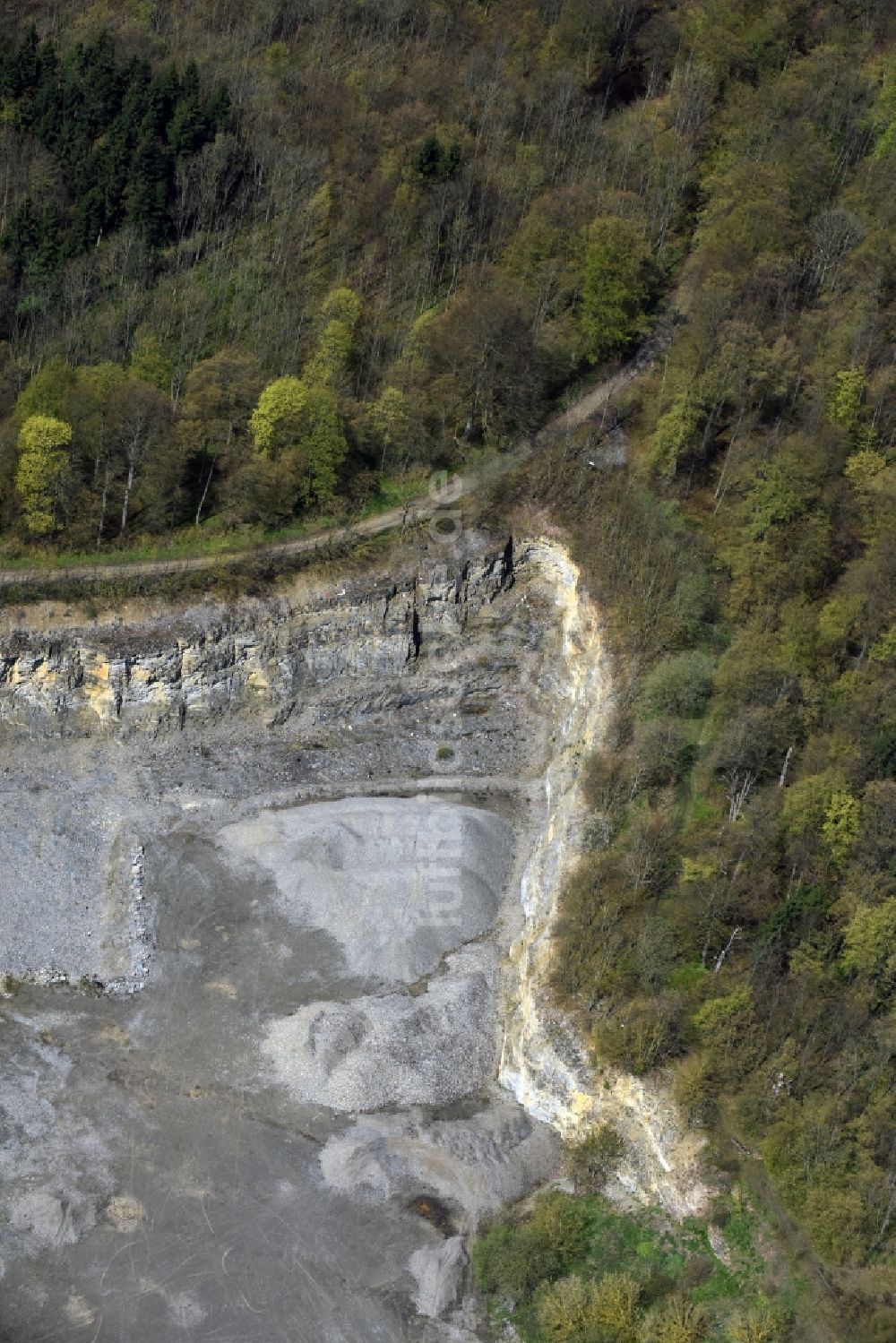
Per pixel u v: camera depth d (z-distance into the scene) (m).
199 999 127.38
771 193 171.88
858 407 153.12
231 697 154.12
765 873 119.62
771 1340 98.00
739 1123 108.50
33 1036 122.94
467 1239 110.62
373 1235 110.31
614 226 168.00
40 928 131.88
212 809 145.75
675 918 119.44
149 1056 122.25
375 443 163.12
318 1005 126.94
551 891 130.88
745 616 143.00
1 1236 107.62
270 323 171.12
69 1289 105.00
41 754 148.62
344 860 138.38
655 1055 113.19
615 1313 101.50
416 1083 121.44
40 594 150.62
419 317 170.00
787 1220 104.50
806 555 142.00
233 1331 103.25
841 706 128.62
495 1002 128.38
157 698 152.00
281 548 157.00
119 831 142.25
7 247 172.50
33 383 157.25
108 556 154.75
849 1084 107.94
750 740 127.69
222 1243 108.81
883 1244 101.44
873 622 134.00
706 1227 106.50
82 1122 116.50
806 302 167.62
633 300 169.25
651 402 164.38
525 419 164.38
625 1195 111.56
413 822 142.00
